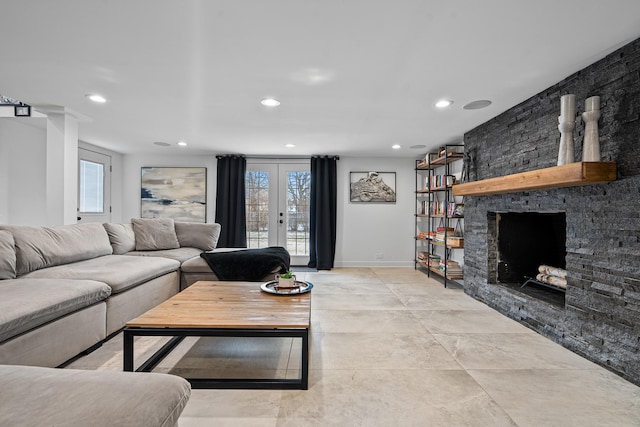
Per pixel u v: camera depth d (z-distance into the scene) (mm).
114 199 5629
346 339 2551
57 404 911
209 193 5902
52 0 1547
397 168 5969
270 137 4422
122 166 5836
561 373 2010
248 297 2373
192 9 1617
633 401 1711
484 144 3633
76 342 2098
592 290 2164
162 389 1017
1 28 1792
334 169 5809
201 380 1853
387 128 3896
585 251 2221
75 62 2197
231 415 1590
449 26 1761
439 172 5488
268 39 1902
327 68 2273
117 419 872
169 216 5855
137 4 1581
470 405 1676
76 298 2082
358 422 1540
